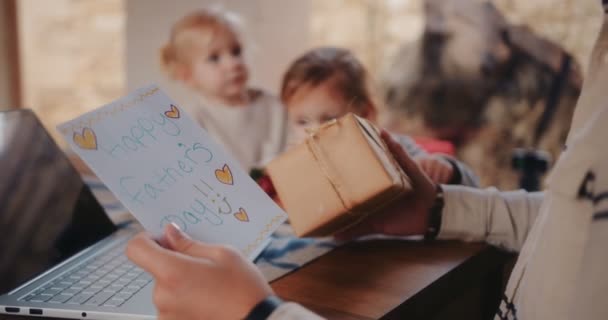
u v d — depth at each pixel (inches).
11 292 21.9
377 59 109.3
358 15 109.0
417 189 29.9
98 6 111.0
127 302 21.3
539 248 19.0
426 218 30.0
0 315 20.6
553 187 18.6
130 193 19.7
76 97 111.9
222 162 22.6
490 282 32.5
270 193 41.1
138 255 17.0
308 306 21.6
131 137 21.0
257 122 75.0
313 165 26.1
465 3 102.5
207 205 21.2
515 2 99.5
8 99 86.3
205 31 74.8
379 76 108.7
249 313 16.1
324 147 26.0
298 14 77.9
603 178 17.0
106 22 111.4
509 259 32.2
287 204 26.9
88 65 112.0
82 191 29.5
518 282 21.5
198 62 76.0
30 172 26.0
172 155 21.6
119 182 19.7
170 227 18.5
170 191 20.6
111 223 30.8
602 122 17.6
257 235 21.4
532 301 18.8
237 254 17.6
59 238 26.0
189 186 21.2
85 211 29.0
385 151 27.7
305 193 26.3
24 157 26.2
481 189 31.9
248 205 22.0
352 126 25.4
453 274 26.1
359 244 30.0
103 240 29.0
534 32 98.7
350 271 25.7
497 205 30.3
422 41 106.0
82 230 28.0
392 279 24.6
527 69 100.0
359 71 48.0
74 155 51.1
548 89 98.7
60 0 107.8
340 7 109.7
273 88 76.4
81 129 20.0
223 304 16.3
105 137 20.4
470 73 103.6
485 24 101.8
